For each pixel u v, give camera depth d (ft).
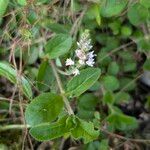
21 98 0.90
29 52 0.90
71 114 0.73
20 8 0.86
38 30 0.91
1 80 1.02
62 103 0.73
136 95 1.09
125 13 1.00
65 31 0.93
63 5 0.95
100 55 1.01
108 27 1.02
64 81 0.92
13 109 0.96
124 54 1.03
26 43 0.88
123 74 1.04
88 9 0.94
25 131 0.89
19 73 0.81
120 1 0.87
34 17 0.87
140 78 1.08
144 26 1.02
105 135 0.97
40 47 0.93
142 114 1.08
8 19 0.92
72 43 0.86
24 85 0.79
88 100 0.96
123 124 0.95
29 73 0.93
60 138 0.98
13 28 0.89
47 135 0.71
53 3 0.89
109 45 1.02
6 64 0.79
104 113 0.99
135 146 1.01
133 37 1.02
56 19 0.94
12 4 0.87
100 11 0.91
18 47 0.91
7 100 0.95
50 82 0.88
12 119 0.96
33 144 0.96
